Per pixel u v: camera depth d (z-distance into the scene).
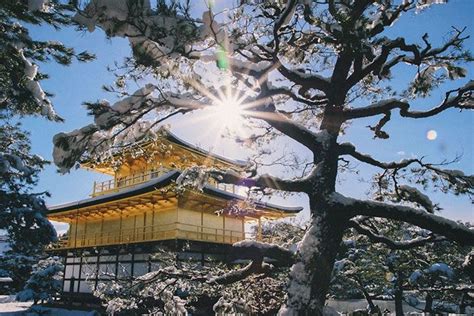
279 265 7.09
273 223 14.09
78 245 31.64
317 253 6.12
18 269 44.06
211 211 28.55
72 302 31.30
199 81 6.11
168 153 9.05
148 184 24.39
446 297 18.70
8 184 23.08
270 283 8.61
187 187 8.59
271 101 7.25
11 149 26.70
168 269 8.15
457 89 7.13
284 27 7.23
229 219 29.89
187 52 5.17
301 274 5.98
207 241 25.28
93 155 6.52
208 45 5.39
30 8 5.21
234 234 29.70
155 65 5.01
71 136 5.91
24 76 9.87
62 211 31.25
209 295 8.32
